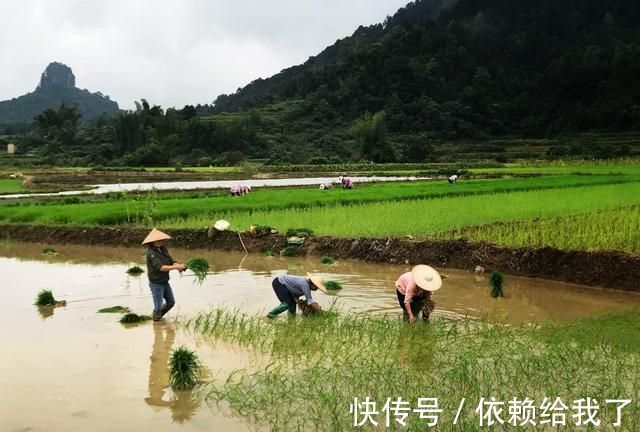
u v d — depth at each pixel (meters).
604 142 97.25
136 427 5.85
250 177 63.81
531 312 10.59
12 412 6.17
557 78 131.88
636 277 12.58
